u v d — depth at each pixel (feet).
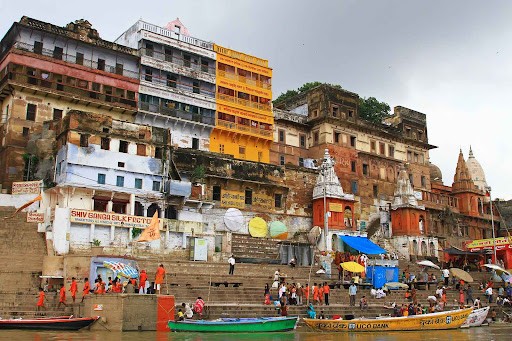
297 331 76.13
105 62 139.44
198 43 157.58
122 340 58.75
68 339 58.23
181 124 147.43
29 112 125.39
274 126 169.17
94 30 140.05
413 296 110.32
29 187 114.42
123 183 115.65
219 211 138.10
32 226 103.86
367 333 76.38
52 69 128.77
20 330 67.15
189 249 118.21
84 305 73.10
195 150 138.10
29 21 128.57
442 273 143.13
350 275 123.85
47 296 82.79
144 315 69.26
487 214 216.13
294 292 95.20
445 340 68.59
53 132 121.19
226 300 93.25
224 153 153.58
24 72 124.88
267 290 95.55
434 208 187.83
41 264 96.94
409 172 192.65
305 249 133.49
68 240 101.65
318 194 155.63
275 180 152.05
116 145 116.37
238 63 163.73
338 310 93.40
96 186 110.93
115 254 107.14
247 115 160.97
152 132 122.72
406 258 164.35
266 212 148.25
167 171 122.83
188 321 69.56
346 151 174.70
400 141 193.06
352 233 152.46
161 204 119.75
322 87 175.63
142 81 142.10
